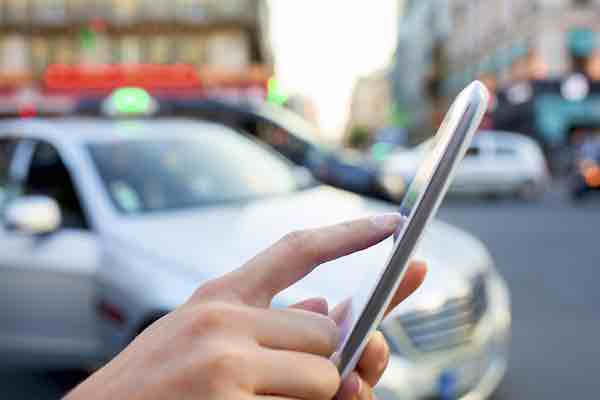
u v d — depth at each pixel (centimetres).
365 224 55
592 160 1483
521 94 2864
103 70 1177
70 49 3578
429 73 5312
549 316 506
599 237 895
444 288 257
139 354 48
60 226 322
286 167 398
